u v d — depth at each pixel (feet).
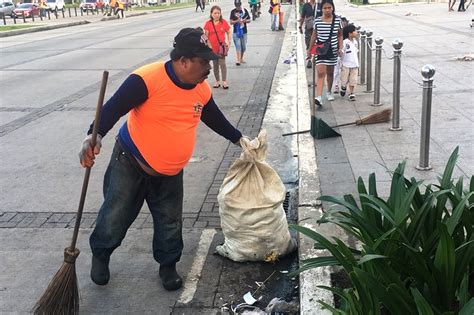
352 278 8.99
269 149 23.56
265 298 12.37
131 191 11.81
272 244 13.48
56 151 24.09
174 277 12.78
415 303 8.50
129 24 109.40
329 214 11.09
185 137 11.53
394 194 11.03
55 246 15.16
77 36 82.33
